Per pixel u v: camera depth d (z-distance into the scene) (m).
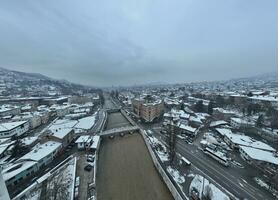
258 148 60.88
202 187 41.75
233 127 90.88
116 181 46.62
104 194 41.34
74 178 44.91
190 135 79.94
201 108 131.00
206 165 53.34
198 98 185.75
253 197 39.03
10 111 125.12
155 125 102.25
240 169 51.03
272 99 121.44
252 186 42.97
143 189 43.25
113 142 77.81
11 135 78.75
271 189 41.25
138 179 47.56
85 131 87.38
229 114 103.81
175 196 39.12
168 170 49.91
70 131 72.88
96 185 44.62
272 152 59.00
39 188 41.19
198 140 75.19
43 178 45.12
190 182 44.31
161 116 125.19
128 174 50.19
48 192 39.56
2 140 71.06
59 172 48.69
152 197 40.31
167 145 69.00
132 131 90.62
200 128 90.94
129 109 162.38
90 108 159.25
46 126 101.75
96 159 57.81
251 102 127.81
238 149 63.97
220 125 93.25
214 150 61.78
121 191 42.47
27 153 55.81
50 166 52.59
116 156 62.72
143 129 93.62
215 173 48.75
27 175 46.62
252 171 49.88
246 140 67.25
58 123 99.69
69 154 61.72
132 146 72.44
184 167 51.97
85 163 54.72
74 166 52.09
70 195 38.75
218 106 141.12
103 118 122.50
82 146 65.88
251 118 100.69
